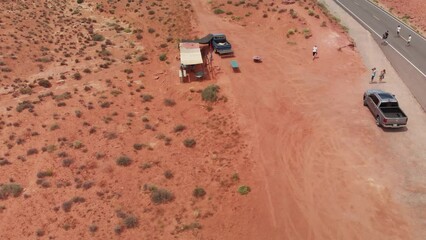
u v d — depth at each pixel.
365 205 26.73
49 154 32.41
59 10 66.19
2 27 53.84
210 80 45.00
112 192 28.33
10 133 35.25
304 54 49.81
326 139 33.72
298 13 58.84
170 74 47.38
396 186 28.25
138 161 31.83
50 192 28.39
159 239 24.58
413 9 68.12
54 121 37.09
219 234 25.00
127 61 50.97
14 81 44.53
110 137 34.69
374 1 73.69
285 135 34.59
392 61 48.09
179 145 34.06
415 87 41.84
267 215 26.34
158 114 39.34
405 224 25.17
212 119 37.91
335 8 68.44
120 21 63.38
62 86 44.19
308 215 26.20
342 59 48.41
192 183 29.38
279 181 29.27
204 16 63.19
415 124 35.31
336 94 40.78
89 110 39.16
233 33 56.72
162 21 61.97
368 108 37.94
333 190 28.14
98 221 25.81
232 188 28.77
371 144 32.81
